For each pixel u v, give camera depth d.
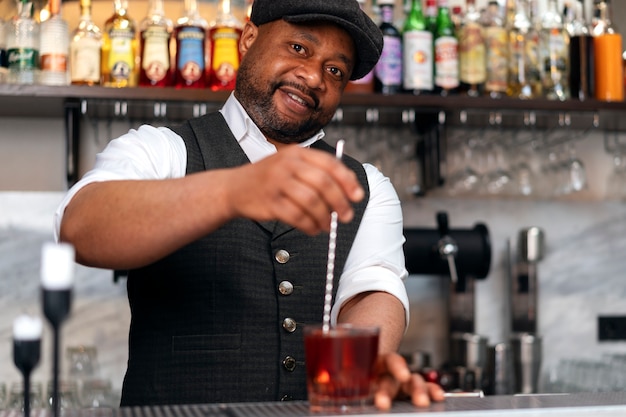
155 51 2.46
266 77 1.62
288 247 1.58
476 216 2.89
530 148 2.94
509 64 2.68
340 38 1.65
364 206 1.72
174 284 1.53
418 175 2.79
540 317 2.91
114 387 2.64
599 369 2.70
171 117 2.66
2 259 2.63
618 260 2.96
